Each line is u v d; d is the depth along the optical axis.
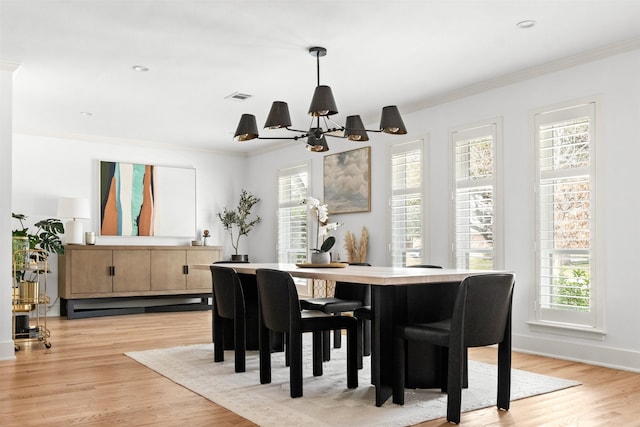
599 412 3.07
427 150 5.90
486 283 2.90
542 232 4.77
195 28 3.96
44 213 7.45
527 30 4.00
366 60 4.63
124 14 3.72
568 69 4.62
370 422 2.85
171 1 3.53
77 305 7.59
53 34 4.06
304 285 7.80
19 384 3.71
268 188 8.70
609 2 3.56
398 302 3.26
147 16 3.75
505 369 3.11
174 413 3.05
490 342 2.98
